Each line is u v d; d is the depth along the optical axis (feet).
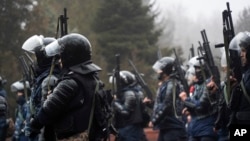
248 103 25.25
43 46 28.71
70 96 22.67
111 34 136.15
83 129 22.93
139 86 51.37
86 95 23.11
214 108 37.73
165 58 43.78
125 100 45.80
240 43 25.89
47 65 28.48
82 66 23.44
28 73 39.93
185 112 42.42
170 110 42.68
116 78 46.85
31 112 27.55
